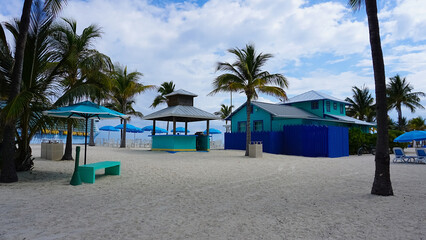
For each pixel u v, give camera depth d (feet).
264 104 92.89
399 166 46.11
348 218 15.57
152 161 47.75
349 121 95.91
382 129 22.15
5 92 28.78
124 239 12.06
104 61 36.11
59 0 29.89
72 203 18.42
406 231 13.38
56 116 34.47
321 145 64.95
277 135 72.38
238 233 13.07
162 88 126.11
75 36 41.22
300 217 15.75
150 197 20.63
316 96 98.22
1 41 28.68
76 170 25.63
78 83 34.35
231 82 60.80
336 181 28.73
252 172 35.37
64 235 12.40
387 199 20.34
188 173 33.78
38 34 29.81
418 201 19.70
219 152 70.85
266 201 19.67
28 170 33.47
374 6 22.66
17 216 15.17
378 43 22.39
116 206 17.84
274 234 12.95
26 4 26.81
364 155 73.05
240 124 97.60
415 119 197.57
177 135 69.36
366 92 153.58
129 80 95.50
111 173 31.94
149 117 74.18
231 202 19.31
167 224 14.32
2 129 27.48
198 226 14.06
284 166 42.88
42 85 30.99
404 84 135.85
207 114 72.28
